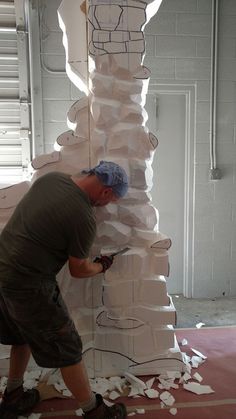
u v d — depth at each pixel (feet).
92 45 6.07
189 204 10.74
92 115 6.29
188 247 10.93
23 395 6.03
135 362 6.93
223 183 10.73
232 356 7.63
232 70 10.28
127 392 6.52
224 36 10.11
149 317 6.81
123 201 6.48
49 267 5.03
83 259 5.13
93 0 5.97
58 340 5.20
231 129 10.53
